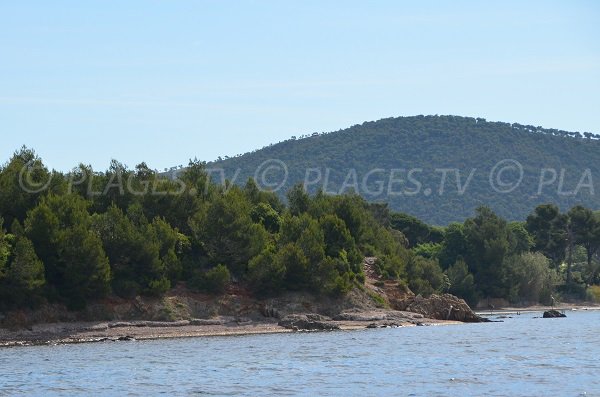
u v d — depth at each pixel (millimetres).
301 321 168625
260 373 103188
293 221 186000
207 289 170125
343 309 181500
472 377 98500
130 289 161250
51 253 155250
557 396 85500
